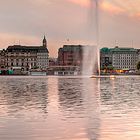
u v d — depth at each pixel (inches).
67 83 4451.3
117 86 3619.6
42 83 4515.3
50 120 1196.5
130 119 1210.6
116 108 1549.0
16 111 1443.2
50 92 2655.0
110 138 906.1
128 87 3420.3
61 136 930.7
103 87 3410.4
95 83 4431.6
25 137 916.6
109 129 1024.2
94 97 2174.0
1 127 1056.8
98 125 1093.1
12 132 980.6
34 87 3459.6
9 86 3693.4
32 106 1637.6
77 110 1481.3
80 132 983.0
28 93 2554.1
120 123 1126.4
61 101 1898.4
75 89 3051.2
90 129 1026.1
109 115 1318.9
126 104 1724.9
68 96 2250.2
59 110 1481.3
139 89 3063.5
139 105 1673.2
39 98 2097.7
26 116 1293.1
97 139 896.3
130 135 939.3
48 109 1518.2
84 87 3405.5
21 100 1962.4
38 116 1295.5
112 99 2023.9
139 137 914.7
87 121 1173.7
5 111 1440.7
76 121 1175.6
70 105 1686.8
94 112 1411.2
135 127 1051.9
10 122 1150.3
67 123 1133.7
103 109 1513.3
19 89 3097.9
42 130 1010.7
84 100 1962.4
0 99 2032.5
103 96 2250.2
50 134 955.3
